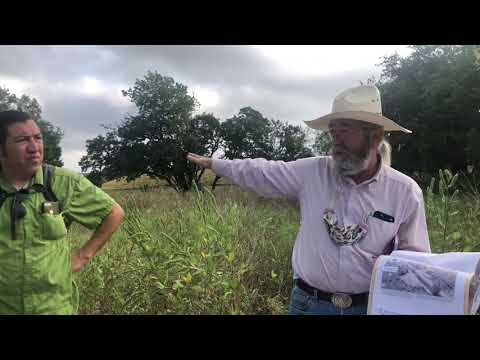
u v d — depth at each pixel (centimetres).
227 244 356
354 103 234
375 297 200
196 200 511
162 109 4950
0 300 213
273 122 4616
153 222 486
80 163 4891
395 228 234
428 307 191
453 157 2088
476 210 429
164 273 339
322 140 1873
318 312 241
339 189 239
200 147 4750
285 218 573
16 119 211
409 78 2291
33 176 222
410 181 238
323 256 237
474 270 195
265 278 411
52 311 218
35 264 213
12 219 212
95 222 241
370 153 233
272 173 258
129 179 4747
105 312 352
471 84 2008
